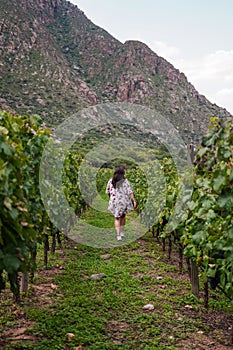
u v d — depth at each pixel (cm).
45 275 591
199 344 394
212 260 422
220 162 385
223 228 386
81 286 542
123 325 428
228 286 379
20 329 389
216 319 463
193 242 441
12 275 325
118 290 544
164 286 571
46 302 471
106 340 386
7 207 289
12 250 314
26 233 326
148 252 796
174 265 699
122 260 721
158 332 410
